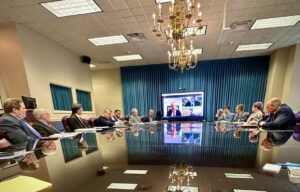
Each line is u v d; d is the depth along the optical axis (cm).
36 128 239
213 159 68
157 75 827
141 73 839
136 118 507
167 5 326
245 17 381
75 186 44
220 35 452
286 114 234
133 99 846
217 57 737
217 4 332
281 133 177
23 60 377
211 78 780
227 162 63
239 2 324
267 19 394
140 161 67
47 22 376
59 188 43
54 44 489
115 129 276
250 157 70
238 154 76
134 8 338
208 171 53
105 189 42
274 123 235
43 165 64
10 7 312
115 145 113
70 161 70
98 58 670
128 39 495
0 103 365
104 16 366
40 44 433
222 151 84
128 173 53
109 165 63
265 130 215
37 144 126
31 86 392
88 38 475
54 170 58
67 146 111
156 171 54
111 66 825
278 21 405
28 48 394
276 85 645
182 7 272
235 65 756
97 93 867
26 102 305
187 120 743
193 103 744
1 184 45
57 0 302
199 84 790
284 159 66
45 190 42
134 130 251
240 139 135
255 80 736
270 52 673
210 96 780
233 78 759
